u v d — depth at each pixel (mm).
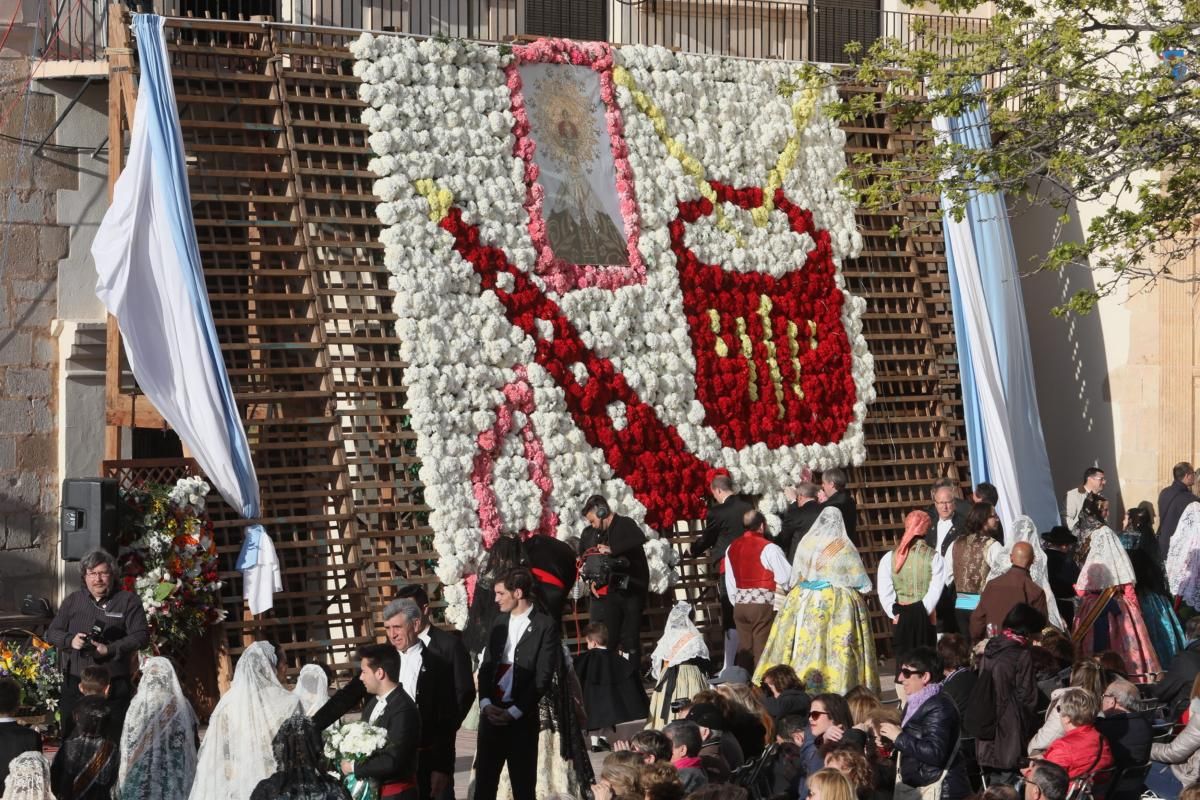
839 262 23375
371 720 11117
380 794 10891
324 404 19328
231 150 19234
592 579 17797
